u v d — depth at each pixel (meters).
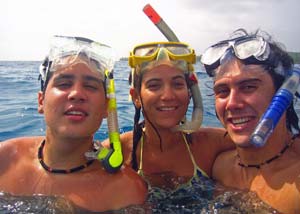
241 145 0.56
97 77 0.59
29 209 0.56
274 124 0.50
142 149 0.74
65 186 0.59
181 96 0.68
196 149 0.73
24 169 0.63
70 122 0.57
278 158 0.57
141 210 0.57
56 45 0.60
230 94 0.56
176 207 0.60
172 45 0.69
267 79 0.55
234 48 0.55
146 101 0.68
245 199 0.57
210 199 0.61
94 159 0.62
